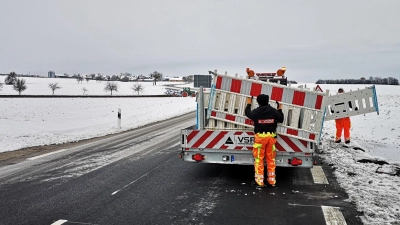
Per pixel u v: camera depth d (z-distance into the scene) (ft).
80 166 27.53
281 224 15.11
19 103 121.39
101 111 97.25
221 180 22.98
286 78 34.91
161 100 160.56
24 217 16.10
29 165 28.12
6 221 15.60
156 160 29.94
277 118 20.59
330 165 26.94
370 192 19.58
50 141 43.01
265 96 20.65
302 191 20.12
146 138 44.96
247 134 21.83
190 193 19.93
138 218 15.92
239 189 20.75
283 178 23.20
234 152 22.15
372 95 31.89
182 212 16.71
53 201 18.49
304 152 21.01
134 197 19.19
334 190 20.18
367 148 37.50
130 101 148.66
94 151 34.96
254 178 23.48
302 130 20.84
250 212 16.66
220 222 15.37
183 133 22.85
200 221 15.51
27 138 45.01
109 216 16.19
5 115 80.07
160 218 15.92
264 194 19.63
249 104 21.21
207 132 22.44
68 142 42.65
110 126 63.67
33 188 21.13
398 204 17.44
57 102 131.13
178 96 208.03
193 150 22.80
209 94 23.68
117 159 30.42
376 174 23.70
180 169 26.40
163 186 21.48
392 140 43.60
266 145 21.03
